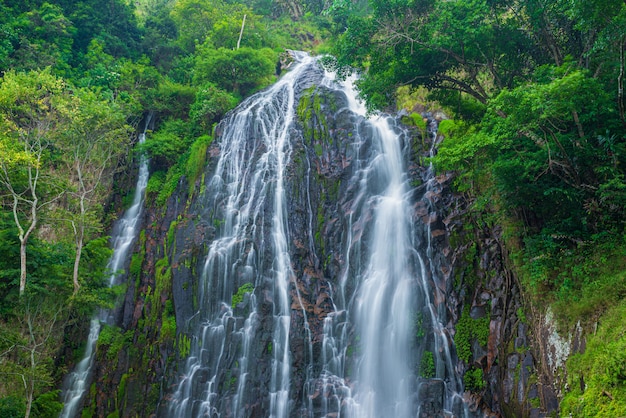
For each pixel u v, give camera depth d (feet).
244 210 70.28
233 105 93.71
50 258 61.21
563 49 52.75
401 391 54.75
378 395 55.42
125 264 76.38
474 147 41.91
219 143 82.12
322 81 99.50
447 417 51.13
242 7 140.46
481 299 54.13
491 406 48.73
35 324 58.70
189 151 85.71
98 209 79.10
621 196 37.76
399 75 58.23
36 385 55.16
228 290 63.26
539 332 42.98
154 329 64.75
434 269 59.67
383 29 56.18
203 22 132.77
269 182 71.61
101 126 75.15
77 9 117.39
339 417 54.80
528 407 42.34
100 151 79.71
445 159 44.93
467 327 53.67
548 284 42.88
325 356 59.06
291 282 63.87
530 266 43.75
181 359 60.54
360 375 57.21
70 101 73.15
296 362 57.77
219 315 62.03
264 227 67.72
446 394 52.54
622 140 40.63
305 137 77.82
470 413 49.88
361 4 136.05
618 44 41.34
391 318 58.95
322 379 57.41
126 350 64.75
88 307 64.13
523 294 47.11
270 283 63.62
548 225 45.09
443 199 64.03
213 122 92.68
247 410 55.31
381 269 62.75
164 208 79.82
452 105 63.31
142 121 102.01
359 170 71.67
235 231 68.33
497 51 55.42
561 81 35.81
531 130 40.47
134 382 61.41
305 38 147.74
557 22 51.37
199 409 56.39
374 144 73.77
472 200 59.77
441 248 60.29
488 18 54.34
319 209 69.97
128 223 84.99
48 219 64.64
